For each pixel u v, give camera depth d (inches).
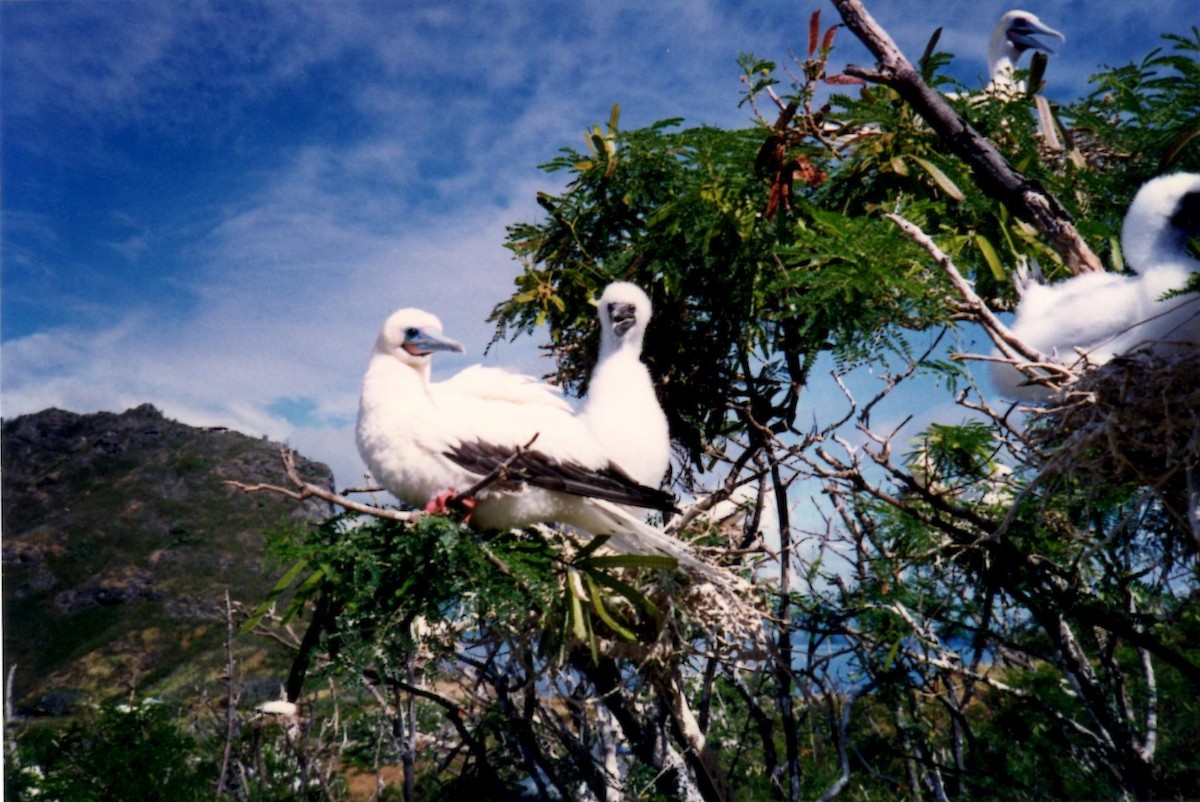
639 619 177.9
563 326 224.4
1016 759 220.8
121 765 246.8
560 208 211.2
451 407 163.6
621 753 264.2
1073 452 138.5
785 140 184.7
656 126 198.5
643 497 164.7
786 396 209.8
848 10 166.2
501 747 235.6
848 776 210.2
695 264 198.4
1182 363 133.6
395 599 147.2
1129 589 193.6
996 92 209.8
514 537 159.2
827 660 210.1
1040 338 169.8
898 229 168.4
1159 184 171.3
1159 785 189.6
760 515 209.5
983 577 197.3
